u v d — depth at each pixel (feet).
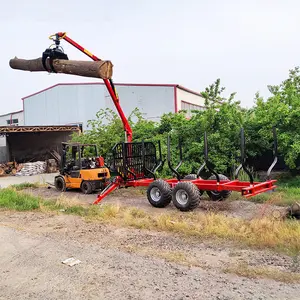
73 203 34.42
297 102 40.68
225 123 44.52
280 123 40.57
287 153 39.24
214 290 14.08
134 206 32.94
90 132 56.29
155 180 32.45
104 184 42.80
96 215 28.76
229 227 23.11
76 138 58.29
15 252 19.70
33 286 15.16
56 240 21.79
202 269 16.35
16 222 27.43
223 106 44.78
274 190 35.32
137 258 18.07
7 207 33.37
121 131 54.95
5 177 71.82
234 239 20.80
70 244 20.84
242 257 17.84
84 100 95.14
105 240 21.66
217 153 43.70
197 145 43.47
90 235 22.91
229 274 15.66
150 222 25.73
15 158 96.17
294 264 16.63
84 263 17.56
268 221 22.93
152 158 36.19
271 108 40.75
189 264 17.03
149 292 14.10
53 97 100.37
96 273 16.24
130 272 16.20
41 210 31.76
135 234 22.90
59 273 16.43
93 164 44.01
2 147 91.71
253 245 19.57
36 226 25.89
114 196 39.29
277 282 14.73
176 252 18.92
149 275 15.79
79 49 32.53
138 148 35.27
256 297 13.39
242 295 13.58
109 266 17.03
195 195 28.99
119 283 15.06
